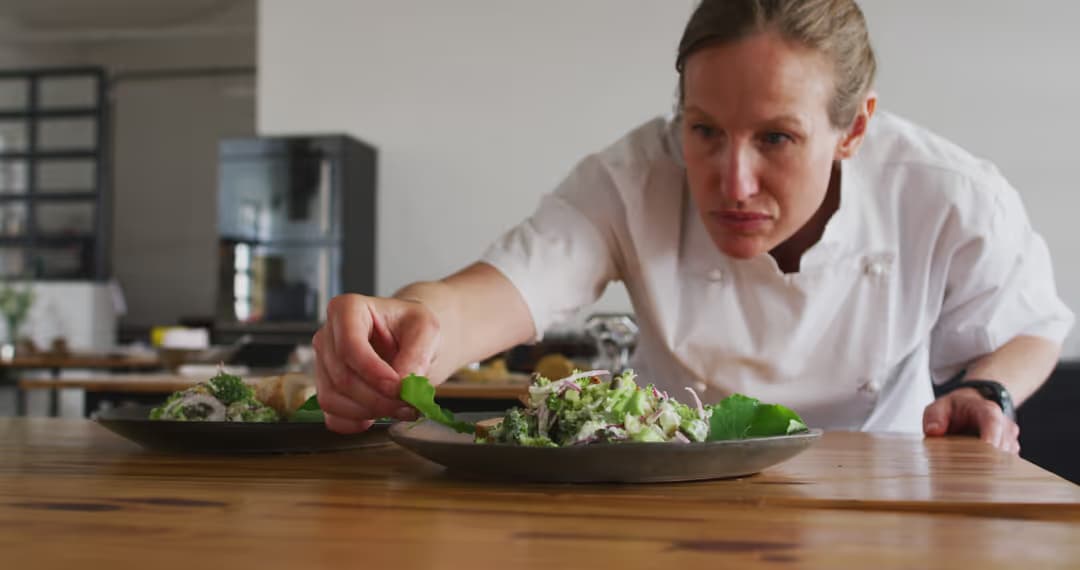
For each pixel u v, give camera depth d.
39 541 0.59
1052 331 1.52
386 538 0.60
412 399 0.89
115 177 12.73
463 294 1.30
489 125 6.88
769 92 1.06
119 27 11.14
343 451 1.08
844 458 1.01
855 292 1.48
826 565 0.53
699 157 1.14
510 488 0.81
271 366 4.15
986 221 1.46
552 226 1.49
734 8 1.07
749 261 1.46
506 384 3.15
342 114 7.03
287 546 0.57
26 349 5.76
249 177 6.49
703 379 1.54
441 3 6.92
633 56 6.72
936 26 6.30
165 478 0.87
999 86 6.26
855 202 1.47
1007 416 1.26
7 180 9.80
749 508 0.71
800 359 1.50
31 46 12.05
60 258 9.70
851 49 1.12
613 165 1.53
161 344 4.15
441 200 6.92
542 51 6.82
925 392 1.60
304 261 6.43
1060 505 0.70
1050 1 6.21
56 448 1.12
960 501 0.72
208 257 12.61
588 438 0.81
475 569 0.52
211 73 12.25
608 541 0.59
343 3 7.03
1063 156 6.20
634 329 3.03
